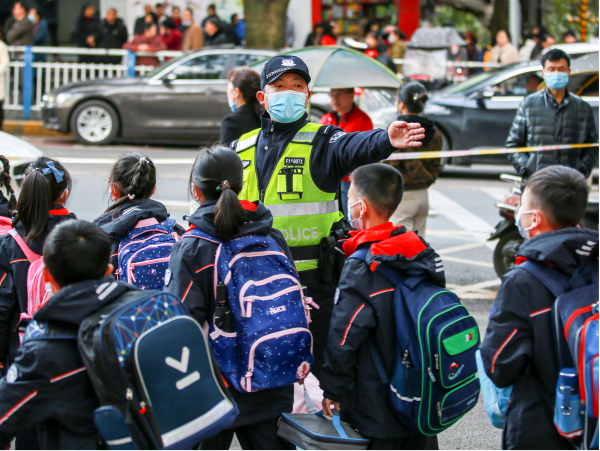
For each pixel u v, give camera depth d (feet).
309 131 16.89
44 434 12.75
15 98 76.23
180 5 96.53
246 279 13.78
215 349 13.79
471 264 37.63
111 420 11.63
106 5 99.19
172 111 64.90
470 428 20.63
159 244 16.97
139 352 11.54
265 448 14.60
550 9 117.19
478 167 65.82
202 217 14.19
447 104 57.82
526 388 12.87
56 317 12.03
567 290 12.30
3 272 16.35
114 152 62.49
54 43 94.38
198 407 11.96
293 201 16.74
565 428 12.01
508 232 33.01
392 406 14.20
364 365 14.44
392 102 52.60
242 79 24.34
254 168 17.21
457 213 47.85
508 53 84.28
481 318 29.50
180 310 12.47
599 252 12.59
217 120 64.95
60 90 66.33
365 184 14.94
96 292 12.25
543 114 29.99
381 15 109.50
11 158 35.86
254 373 13.58
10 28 79.77
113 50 76.38
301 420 14.73
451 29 81.00
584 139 30.17
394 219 28.25
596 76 54.29
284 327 13.74
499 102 57.26
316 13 108.27
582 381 11.62
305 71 16.60
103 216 17.57
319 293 17.26
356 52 34.22
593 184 56.18
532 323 12.48
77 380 12.15
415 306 13.85
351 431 14.62
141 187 17.49
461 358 13.80
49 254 12.32
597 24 107.34
